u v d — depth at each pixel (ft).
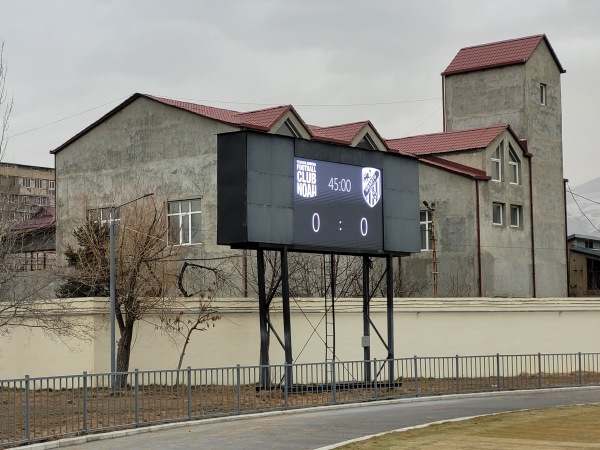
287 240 101.45
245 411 85.81
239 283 155.84
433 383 110.42
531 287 203.10
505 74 214.28
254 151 98.58
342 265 168.14
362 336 123.24
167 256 127.24
